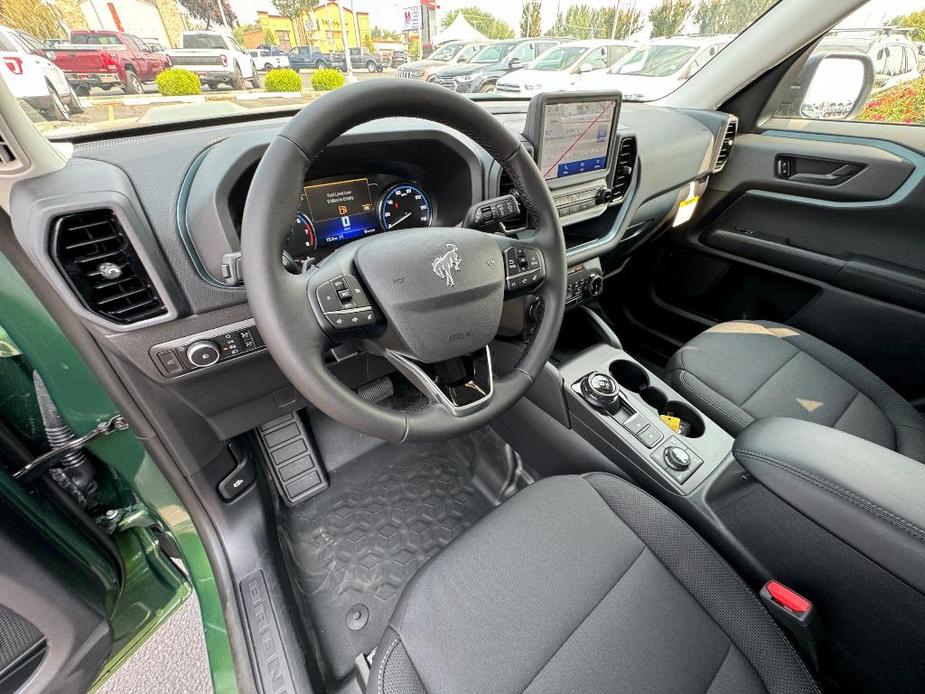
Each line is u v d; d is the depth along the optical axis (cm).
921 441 103
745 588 70
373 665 66
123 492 101
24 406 75
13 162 55
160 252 69
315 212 90
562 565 73
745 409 113
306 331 58
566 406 109
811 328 154
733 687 61
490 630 66
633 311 201
